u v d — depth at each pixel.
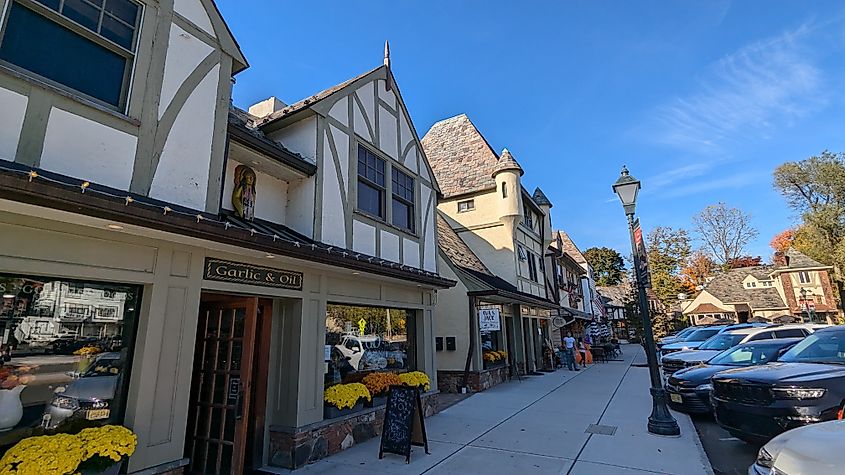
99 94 3.76
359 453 5.76
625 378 13.63
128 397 3.67
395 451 5.46
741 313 38.88
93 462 3.19
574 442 6.16
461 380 11.41
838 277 32.75
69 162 3.39
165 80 4.28
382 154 8.23
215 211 4.61
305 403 5.46
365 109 7.90
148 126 4.04
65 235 3.36
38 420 3.22
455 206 16.34
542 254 19.52
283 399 5.44
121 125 3.83
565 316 21.67
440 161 17.53
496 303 13.60
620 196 7.67
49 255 3.25
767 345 8.28
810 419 4.58
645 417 7.81
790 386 4.80
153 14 4.27
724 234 46.69
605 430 6.85
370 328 7.39
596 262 58.62
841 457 2.70
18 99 3.17
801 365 5.53
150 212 3.34
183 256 4.22
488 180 15.78
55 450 2.98
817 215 34.62
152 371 3.81
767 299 37.16
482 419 7.82
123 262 3.72
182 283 4.17
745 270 41.03
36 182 2.67
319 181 6.45
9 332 3.15
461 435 6.65
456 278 12.06
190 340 4.18
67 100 3.46
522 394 10.66
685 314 40.62
